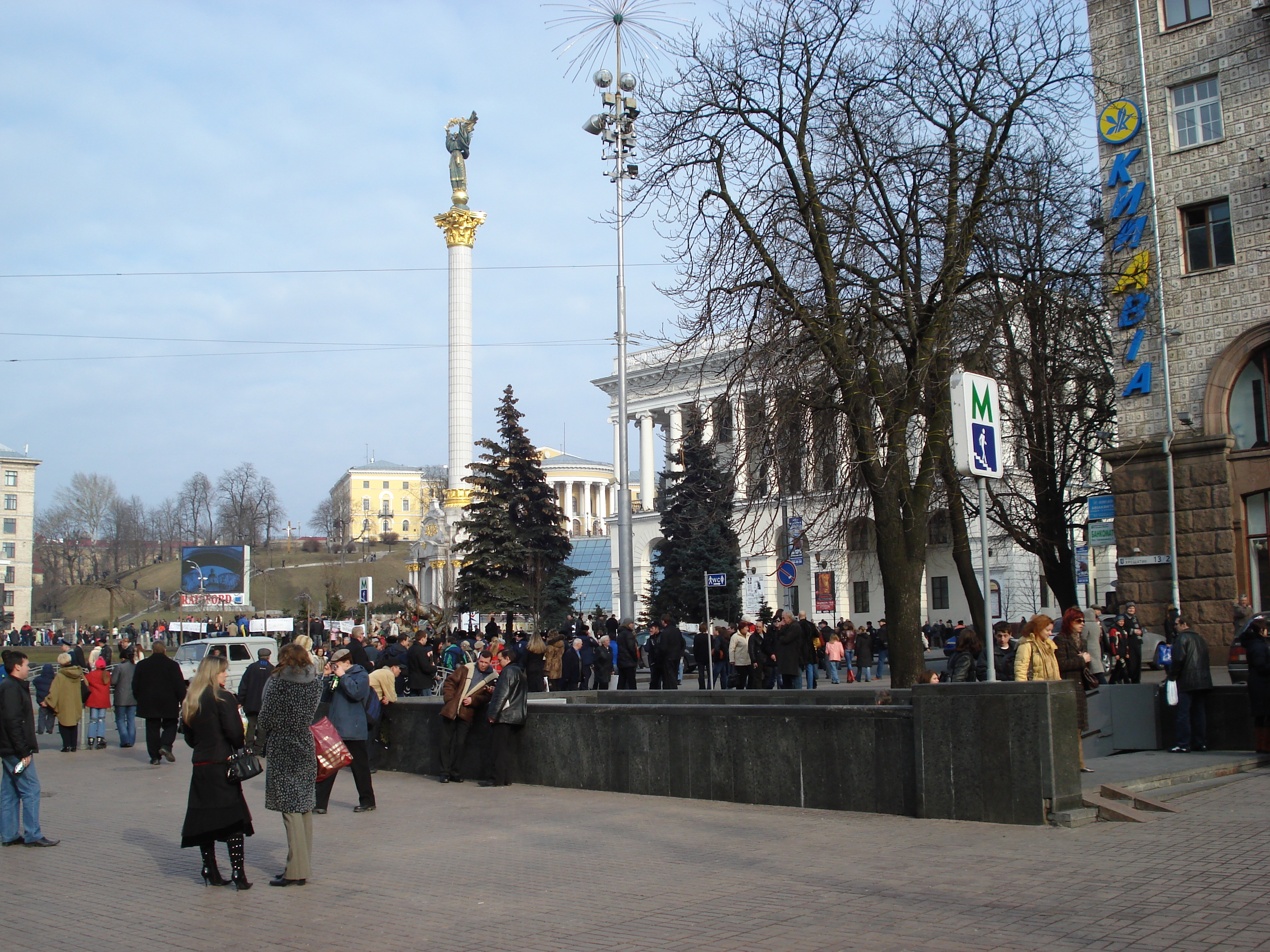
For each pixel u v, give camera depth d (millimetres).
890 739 11688
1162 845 9211
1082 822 10352
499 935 7348
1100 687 16453
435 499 109812
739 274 18656
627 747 14484
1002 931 6816
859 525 22000
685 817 12156
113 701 24609
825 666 37188
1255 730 15391
